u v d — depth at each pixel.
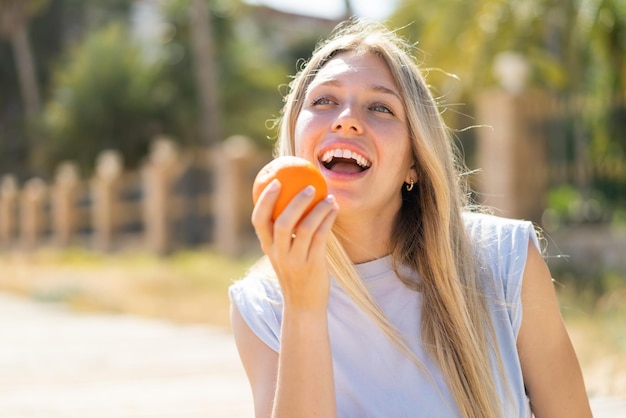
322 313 2.08
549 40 14.16
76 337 8.16
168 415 4.61
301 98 2.45
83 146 24.77
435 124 2.41
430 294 2.39
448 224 2.41
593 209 10.95
